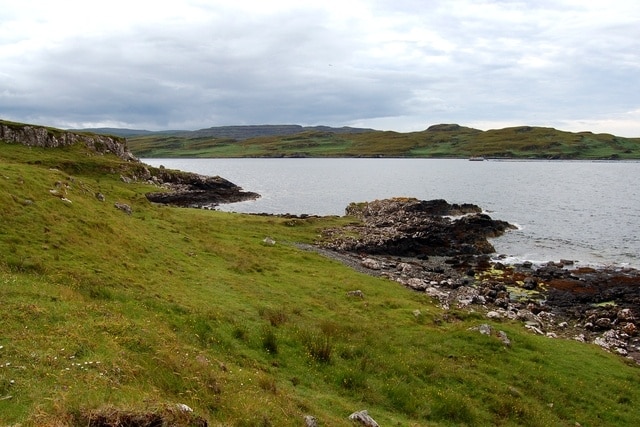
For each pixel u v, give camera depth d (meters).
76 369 15.60
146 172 123.00
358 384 24.53
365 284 46.53
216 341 24.55
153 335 21.03
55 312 20.56
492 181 183.12
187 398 16.44
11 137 110.19
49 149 115.38
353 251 66.69
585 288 53.78
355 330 32.53
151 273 33.81
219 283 36.81
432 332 33.97
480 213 96.56
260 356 24.70
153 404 13.89
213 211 81.62
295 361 25.33
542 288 54.25
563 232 87.62
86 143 126.50
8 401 12.88
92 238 35.00
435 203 102.06
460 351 31.17
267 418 16.70
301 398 20.78
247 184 170.25
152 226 48.75
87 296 25.27
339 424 18.83
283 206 118.94
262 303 34.38
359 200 131.62
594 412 26.28
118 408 13.02
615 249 74.50
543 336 36.81
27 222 32.59
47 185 41.38
